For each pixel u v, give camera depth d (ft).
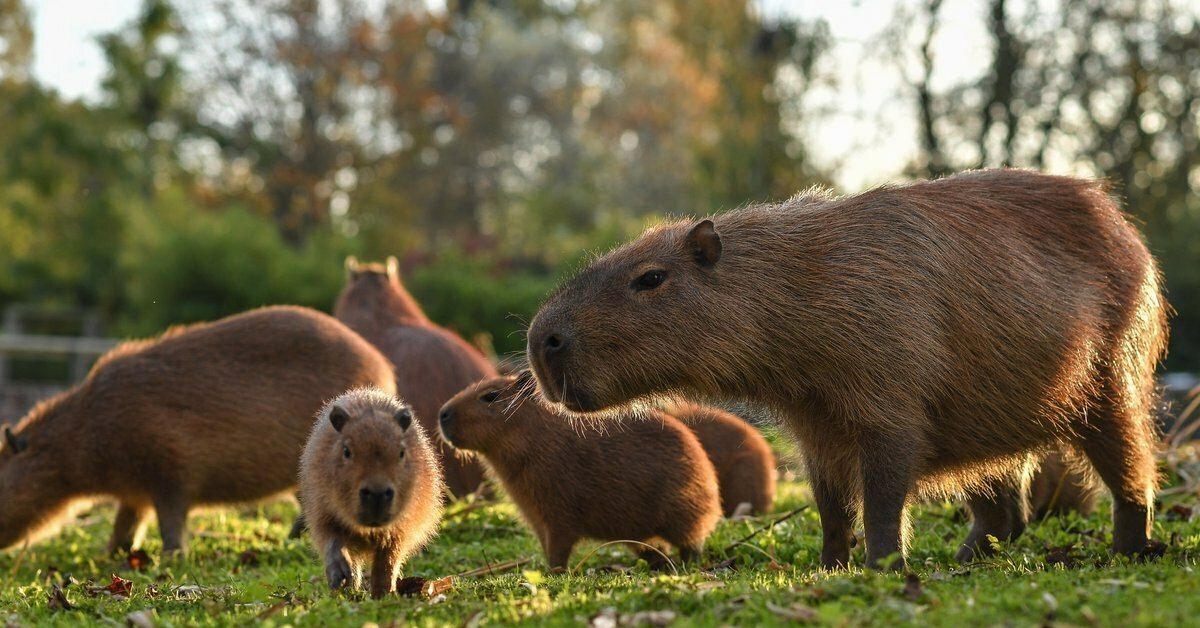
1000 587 25.73
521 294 133.90
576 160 329.31
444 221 299.58
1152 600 22.97
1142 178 158.40
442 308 131.75
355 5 228.84
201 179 219.61
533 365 31.14
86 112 178.91
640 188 307.17
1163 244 146.20
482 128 308.40
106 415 45.09
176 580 38.93
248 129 217.56
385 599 28.48
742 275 30.55
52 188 175.11
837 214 31.30
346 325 61.00
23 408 97.25
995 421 30.73
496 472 38.37
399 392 56.34
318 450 32.01
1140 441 33.14
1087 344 30.96
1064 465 41.24
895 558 26.40
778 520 40.22
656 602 25.36
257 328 47.29
